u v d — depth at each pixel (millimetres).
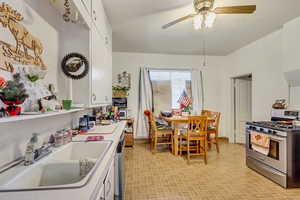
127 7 2234
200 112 4520
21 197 622
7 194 639
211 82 4699
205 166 2818
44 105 1108
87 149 1406
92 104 1648
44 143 1258
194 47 4008
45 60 1291
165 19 2594
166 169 2695
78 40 1560
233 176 2451
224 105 4672
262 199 1892
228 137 4500
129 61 4422
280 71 3004
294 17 2553
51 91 1331
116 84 4367
